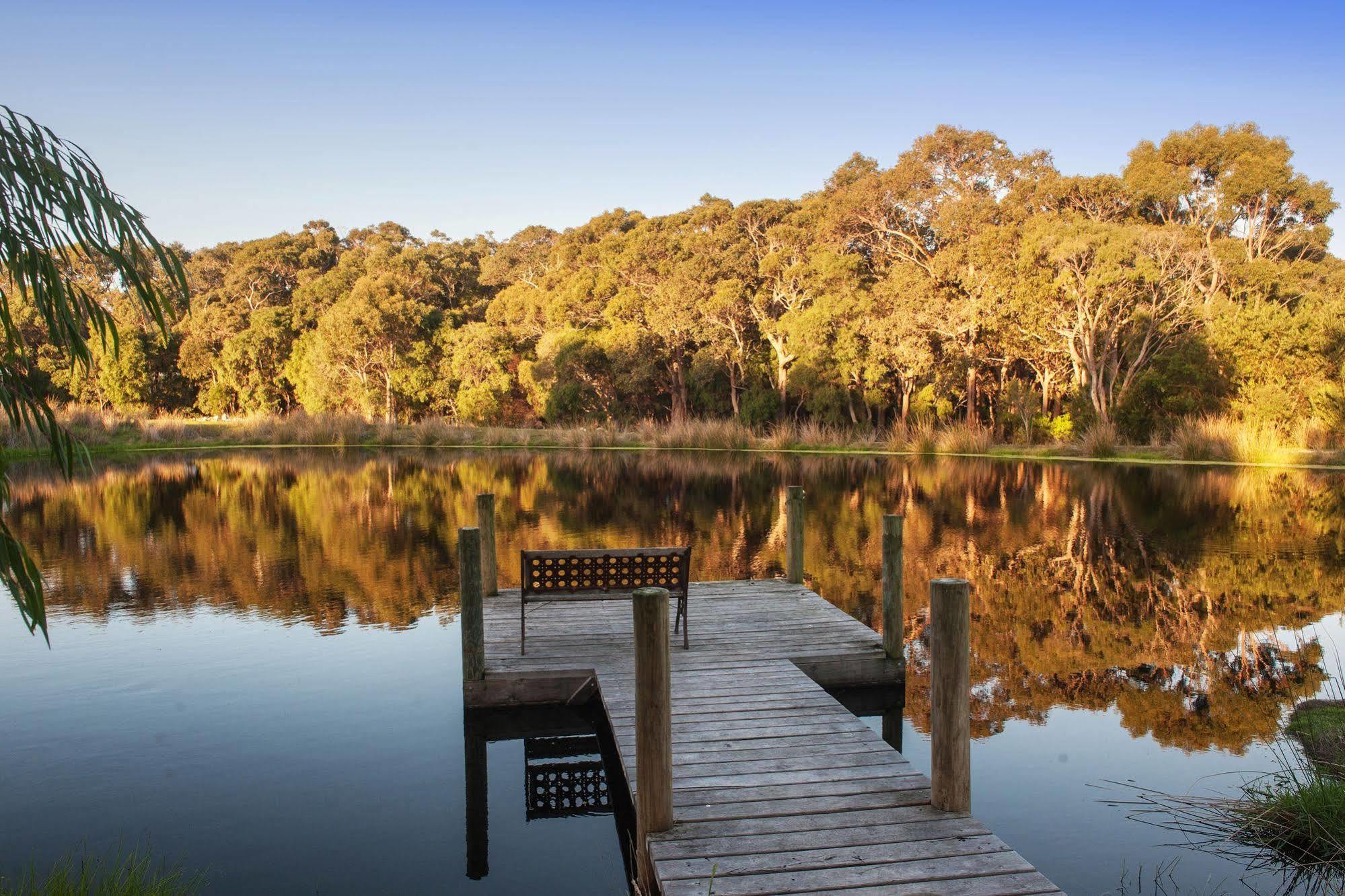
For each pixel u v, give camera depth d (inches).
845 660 231.1
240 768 191.3
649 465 967.6
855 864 123.1
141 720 219.8
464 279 2058.3
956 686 137.6
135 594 358.3
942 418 1230.3
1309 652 270.7
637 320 1472.7
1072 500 625.6
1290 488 677.3
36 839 159.6
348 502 647.8
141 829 163.9
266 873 148.9
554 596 231.9
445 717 222.5
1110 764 189.3
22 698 235.9
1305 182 1353.3
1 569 100.8
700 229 1584.6
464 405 1533.0
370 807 174.6
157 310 111.1
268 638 293.0
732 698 195.5
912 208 1336.1
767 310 1433.3
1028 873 120.6
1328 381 915.4
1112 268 1011.3
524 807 175.2
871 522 538.6
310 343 1766.7
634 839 160.9
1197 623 306.3
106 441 1232.2
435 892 143.7
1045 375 1174.3
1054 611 323.9
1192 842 155.0
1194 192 1398.9
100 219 106.3
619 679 210.1
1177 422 1004.6
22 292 101.7
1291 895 136.7
